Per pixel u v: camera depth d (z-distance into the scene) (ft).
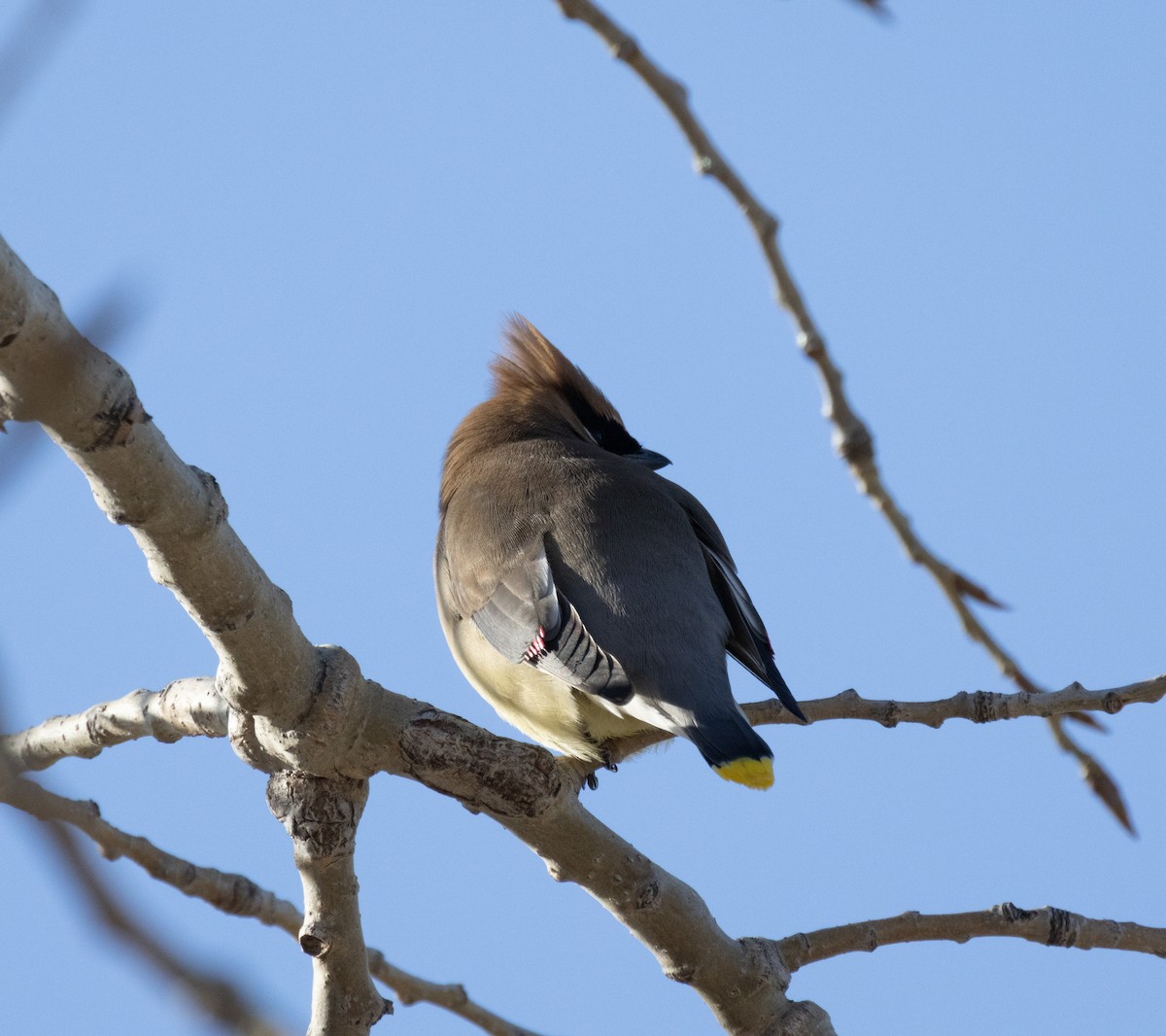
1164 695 28.81
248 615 23.99
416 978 32.40
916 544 28.17
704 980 27.66
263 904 28.91
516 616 37.06
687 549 37.81
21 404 20.34
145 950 8.23
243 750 25.91
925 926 28.78
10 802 9.29
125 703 27.91
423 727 25.52
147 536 22.94
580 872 26.81
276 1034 8.41
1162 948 29.14
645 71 25.39
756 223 26.11
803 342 26.68
